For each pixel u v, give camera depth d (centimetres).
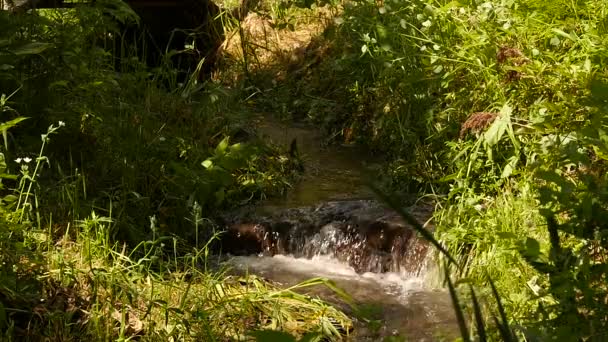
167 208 823
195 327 642
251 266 803
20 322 625
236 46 1402
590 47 827
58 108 819
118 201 791
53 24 873
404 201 867
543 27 891
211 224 840
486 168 823
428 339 670
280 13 1458
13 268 658
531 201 745
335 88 1188
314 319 682
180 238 793
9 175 670
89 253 685
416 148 920
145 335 631
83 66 846
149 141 887
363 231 806
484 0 954
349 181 954
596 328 511
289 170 968
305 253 823
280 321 673
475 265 718
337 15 1346
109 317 632
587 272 538
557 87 804
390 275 785
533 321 603
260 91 1242
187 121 998
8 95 809
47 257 682
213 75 1377
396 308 724
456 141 895
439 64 937
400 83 1005
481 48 895
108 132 851
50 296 649
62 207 742
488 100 888
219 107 1069
